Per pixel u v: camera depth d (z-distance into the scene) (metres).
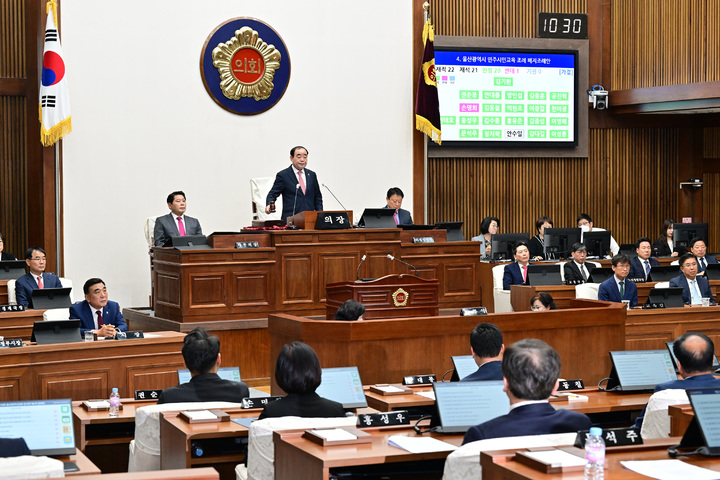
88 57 11.05
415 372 6.38
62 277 10.93
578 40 14.15
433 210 13.82
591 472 2.61
